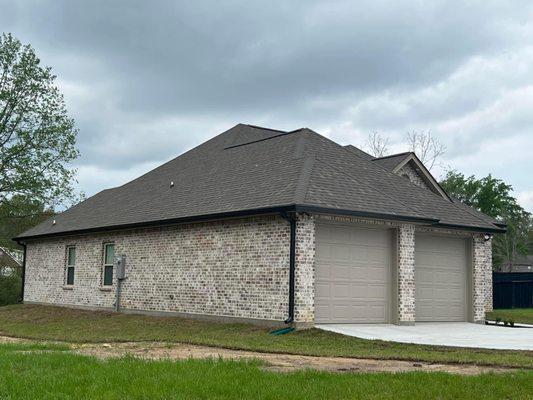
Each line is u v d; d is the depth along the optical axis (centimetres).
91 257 2369
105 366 882
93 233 2353
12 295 3438
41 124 3500
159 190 2312
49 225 2808
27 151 3494
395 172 2342
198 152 2534
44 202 3591
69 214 2822
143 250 2073
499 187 5706
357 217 1609
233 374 827
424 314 1919
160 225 1959
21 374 841
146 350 1168
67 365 903
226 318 1705
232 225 1725
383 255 1727
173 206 2009
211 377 805
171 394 720
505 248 7194
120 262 2150
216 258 1766
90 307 2327
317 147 1959
